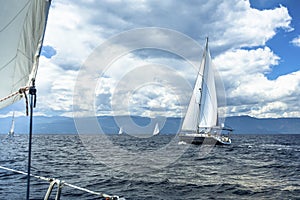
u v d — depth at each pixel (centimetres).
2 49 269
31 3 251
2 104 289
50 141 5788
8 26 262
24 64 269
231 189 1318
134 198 1071
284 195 1227
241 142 6938
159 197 1101
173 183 1370
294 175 1820
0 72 279
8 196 939
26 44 262
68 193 1040
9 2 254
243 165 2341
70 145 4281
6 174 1389
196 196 1155
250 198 1167
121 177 1445
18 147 3781
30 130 243
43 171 1602
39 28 252
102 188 1207
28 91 247
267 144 6144
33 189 1058
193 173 1752
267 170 2067
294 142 7238
